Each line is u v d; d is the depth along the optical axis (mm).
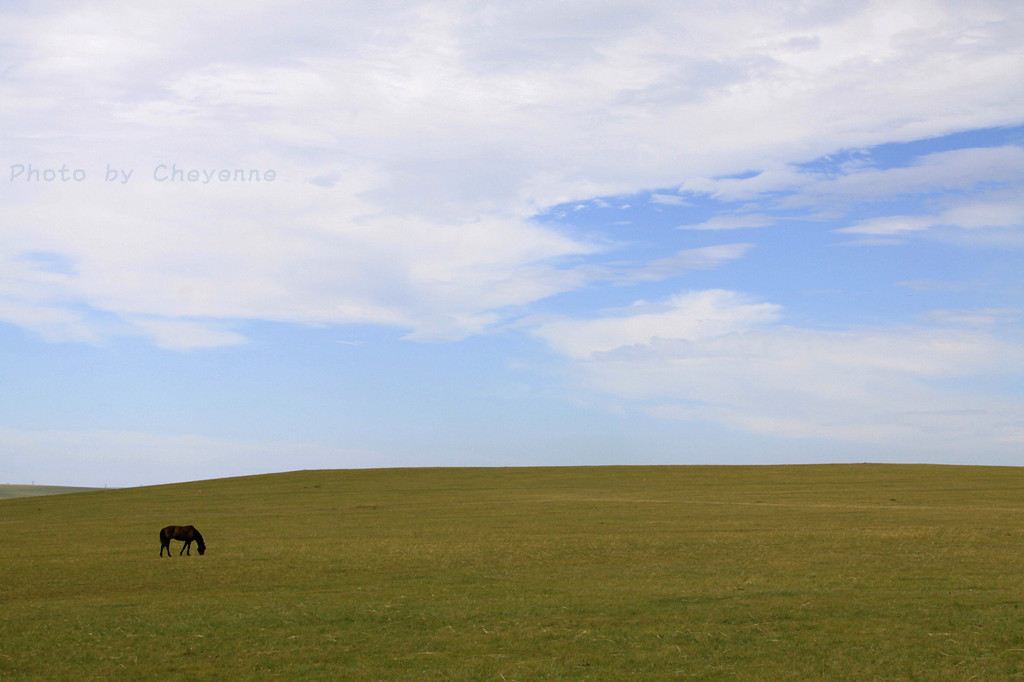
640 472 97312
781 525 44594
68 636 18750
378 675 15414
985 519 46031
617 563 30688
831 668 15031
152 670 16016
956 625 17734
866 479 82312
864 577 24953
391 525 50312
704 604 20812
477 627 18906
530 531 44406
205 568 31031
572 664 15758
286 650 17266
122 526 54250
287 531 47812
